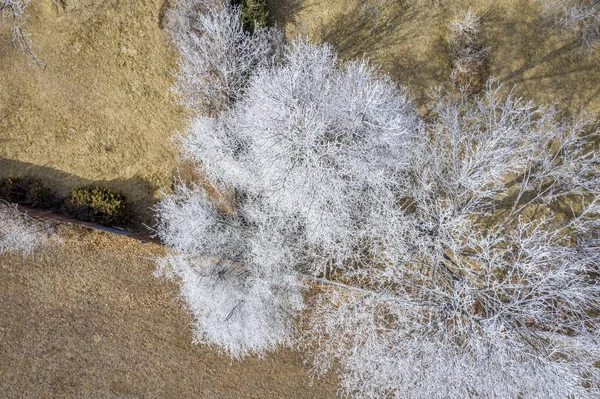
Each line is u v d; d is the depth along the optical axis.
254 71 9.51
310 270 10.02
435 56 10.17
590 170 9.43
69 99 10.56
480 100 10.12
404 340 8.91
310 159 8.89
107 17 10.40
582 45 10.09
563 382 8.20
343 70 10.23
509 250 8.34
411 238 9.11
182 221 10.01
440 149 9.27
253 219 10.00
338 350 10.41
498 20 10.10
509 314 8.70
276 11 10.20
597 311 9.62
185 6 9.72
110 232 10.36
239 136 9.56
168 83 10.44
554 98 10.12
